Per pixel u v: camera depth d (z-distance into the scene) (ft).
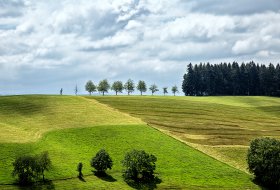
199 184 229.86
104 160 232.32
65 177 220.23
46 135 286.66
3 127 302.86
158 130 329.11
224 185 232.32
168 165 254.68
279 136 353.31
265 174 240.12
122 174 237.45
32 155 235.40
